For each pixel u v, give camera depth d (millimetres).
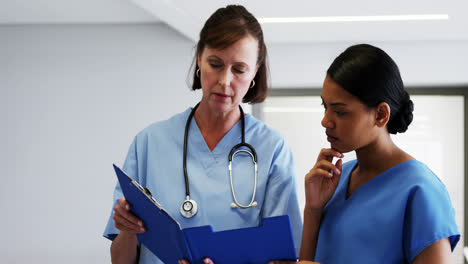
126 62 3879
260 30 1313
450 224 1038
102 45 3895
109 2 3430
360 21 3281
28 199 3861
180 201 1398
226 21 1253
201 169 1428
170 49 3865
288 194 1408
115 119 3861
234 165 1430
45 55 3902
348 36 3701
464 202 3920
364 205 1142
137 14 3678
